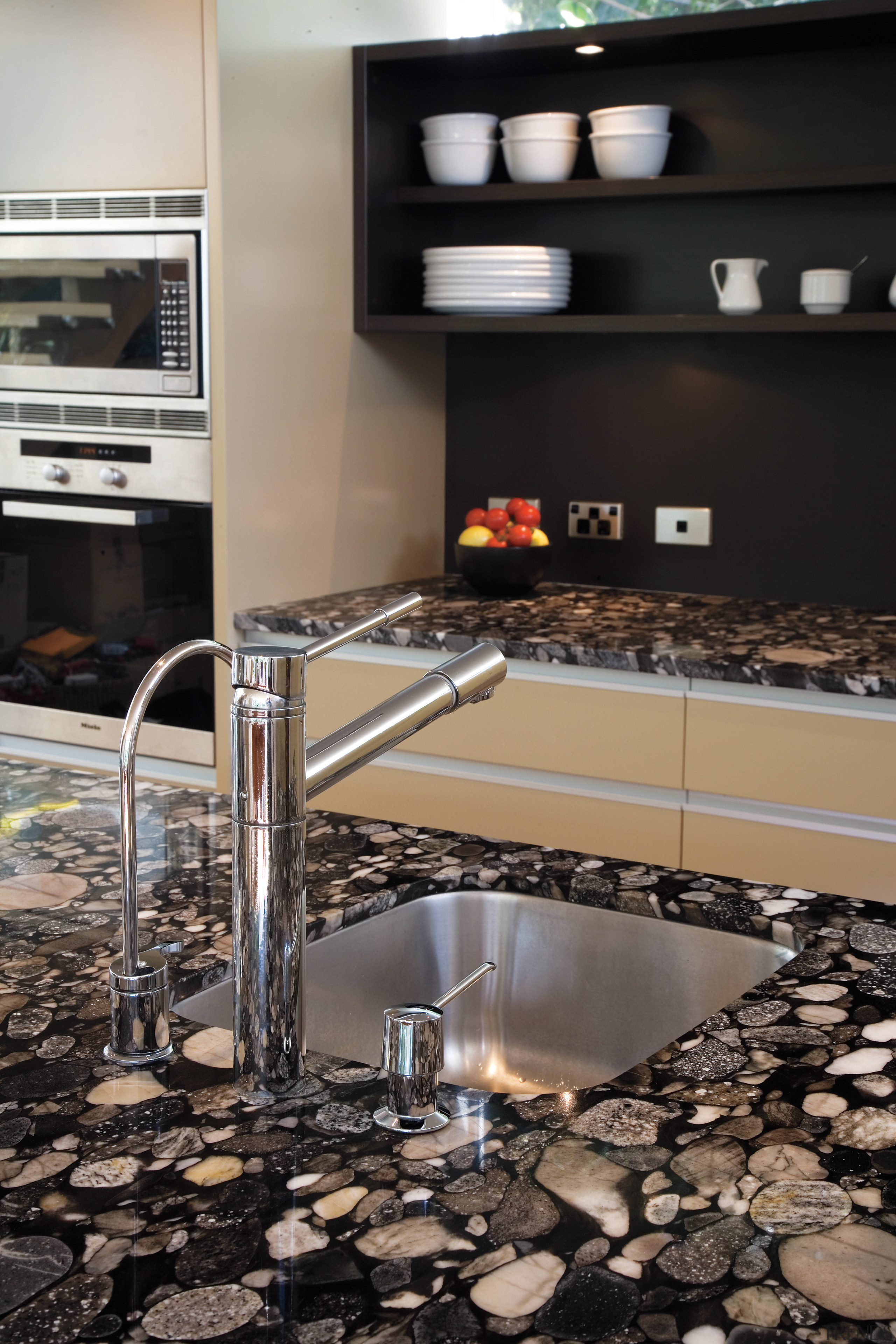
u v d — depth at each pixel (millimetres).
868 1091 830
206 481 2521
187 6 2373
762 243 2766
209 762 2602
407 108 2896
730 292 2584
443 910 1287
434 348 3135
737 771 2166
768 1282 631
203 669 2578
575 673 2307
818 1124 789
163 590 2611
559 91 2893
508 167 2754
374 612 883
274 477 2635
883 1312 608
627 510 2996
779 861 2164
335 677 2518
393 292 2922
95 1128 785
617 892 1224
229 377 2477
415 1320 603
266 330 2562
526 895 1273
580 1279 634
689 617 2617
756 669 2117
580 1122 794
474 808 2416
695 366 2869
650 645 2287
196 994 1036
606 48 2617
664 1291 625
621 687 2248
